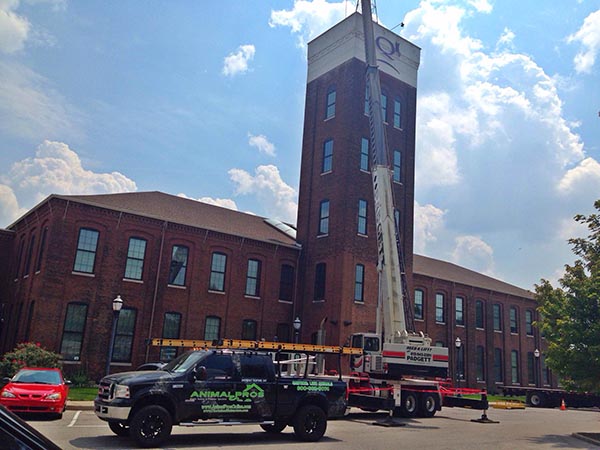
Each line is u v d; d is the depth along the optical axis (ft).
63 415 56.29
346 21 128.26
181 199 124.77
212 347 50.85
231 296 111.45
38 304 89.71
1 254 113.70
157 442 39.55
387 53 132.46
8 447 5.94
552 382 182.09
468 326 159.43
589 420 87.56
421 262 168.55
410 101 135.44
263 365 46.03
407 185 130.41
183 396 41.60
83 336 93.40
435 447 47.01
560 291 71.77
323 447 43.70
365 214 120.26
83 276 94.84
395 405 74.13
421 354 76.13
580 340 63.82
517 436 59.11
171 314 104.17
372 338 78.28
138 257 101.76
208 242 110.63
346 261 113.60
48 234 93.66
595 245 68.49
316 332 114.73
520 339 176.14
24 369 56.65
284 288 120.06
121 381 40.06
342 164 119.65
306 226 124.57
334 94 127.95
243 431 51.29
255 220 135.33
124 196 109.91
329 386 49.03
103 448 38.09
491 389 160.97
